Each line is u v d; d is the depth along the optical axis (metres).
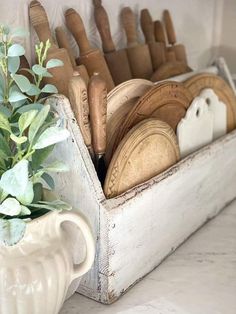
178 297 0.70
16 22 0.72
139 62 0.92
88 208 0.66
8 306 0.55
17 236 0.52
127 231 0.68
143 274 0.74
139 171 0.72
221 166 0.91
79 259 0.66
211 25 1.23
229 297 0.70
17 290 0.55
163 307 0.68
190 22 1.15
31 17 0.73
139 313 0.67
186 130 0.84
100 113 0.66
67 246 0.60
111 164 0.67
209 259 0.79
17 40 0.72
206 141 0.90
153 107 0.78
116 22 0.94
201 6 1.17
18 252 0.55
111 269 0.67
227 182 0.95
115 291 0.68
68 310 0.67
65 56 0.73
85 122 0.66
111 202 0.66
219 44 1.25
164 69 0.92
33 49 0.75
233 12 1.20
